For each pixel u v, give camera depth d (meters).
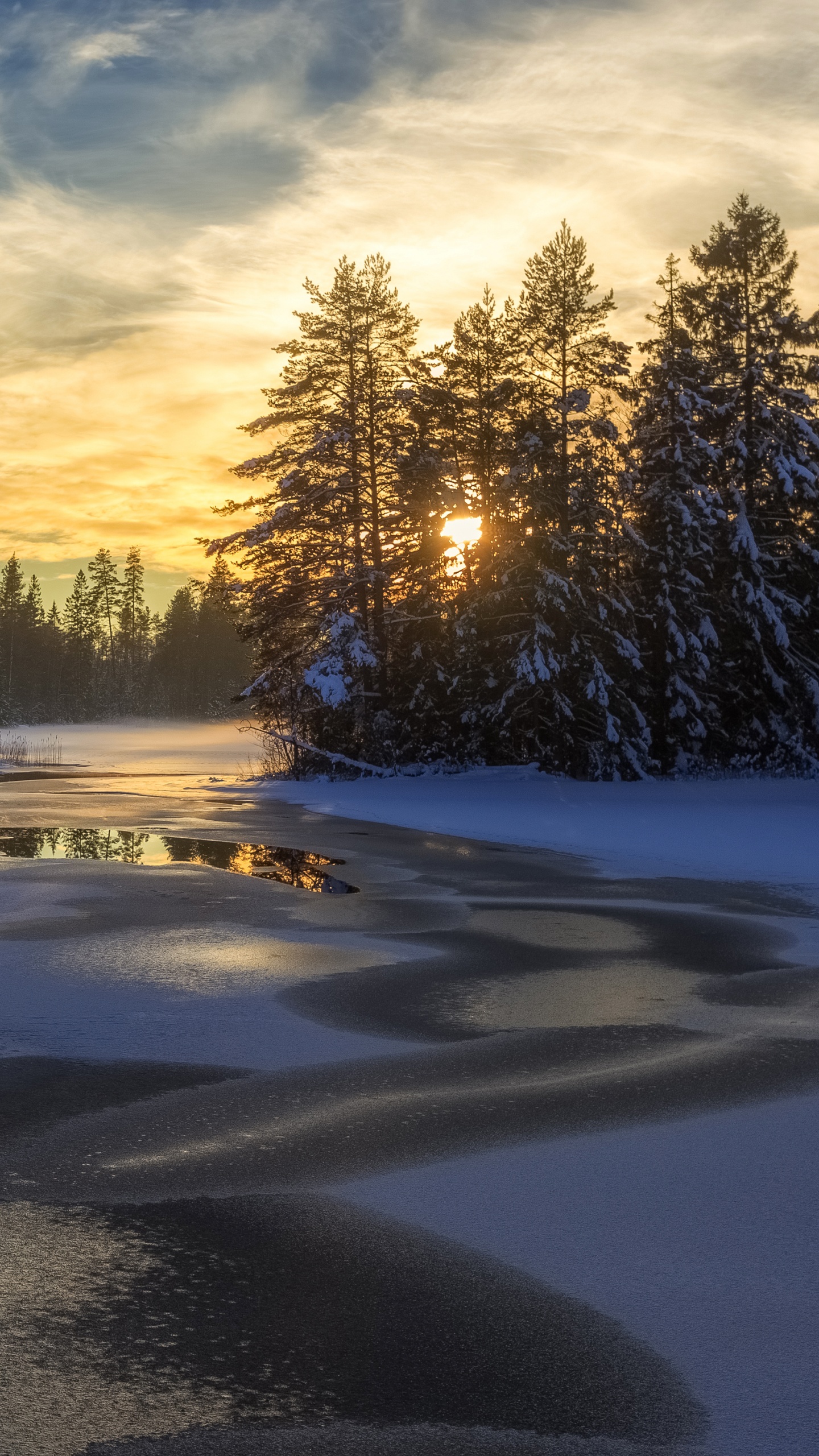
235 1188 5.20
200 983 9.66
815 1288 4.20
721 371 42.31
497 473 44.25
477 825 24.08
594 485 40.69
